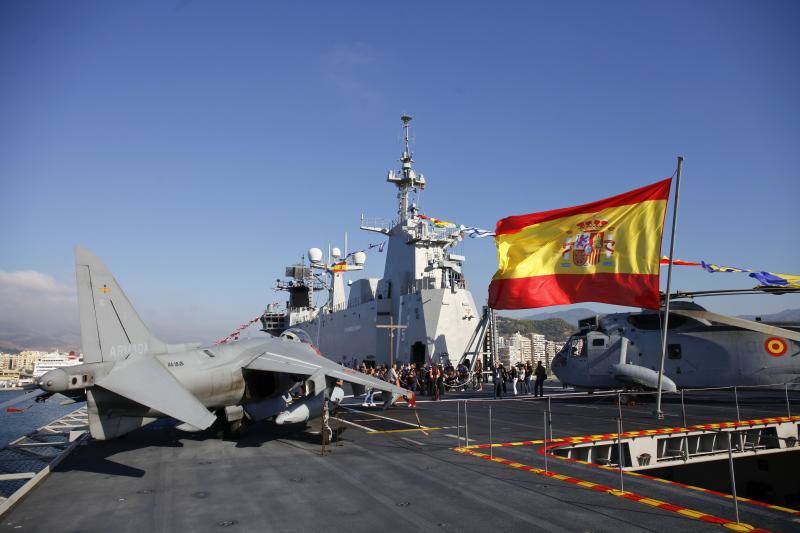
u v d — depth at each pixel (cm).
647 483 893
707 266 2355
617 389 2400
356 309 4556
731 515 709
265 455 1180
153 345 1307
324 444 1230
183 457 1166
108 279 1244
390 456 1153
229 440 1402
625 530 655
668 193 1546
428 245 4047
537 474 970
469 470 1008
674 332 2391
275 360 1431
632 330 2478
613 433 1380
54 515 751
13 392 2831
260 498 828
